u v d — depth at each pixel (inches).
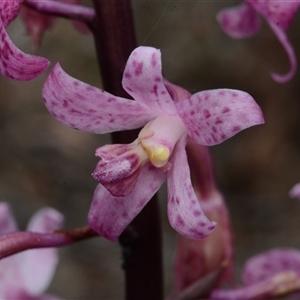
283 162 19.2
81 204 18.9
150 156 7.4
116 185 7.3
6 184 19.0
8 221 9.0
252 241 18.6
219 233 8.4
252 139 19.5
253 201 19.1
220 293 8.5
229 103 7.0
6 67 7.1
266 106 19.3
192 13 18.4
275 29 8.2
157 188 7.5
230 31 9.1
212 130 7.1
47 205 18.8
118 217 7.5
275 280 8.6
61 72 7.2
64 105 7.3
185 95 7.4
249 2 8.4
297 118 19.3
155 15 16.8
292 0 8.2
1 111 19.7
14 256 9.1
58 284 17.7
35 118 19.6
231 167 19.4
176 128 7.5
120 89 7.9
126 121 7.5
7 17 7.5
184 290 8.2
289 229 18.6
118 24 7.8
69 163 19.3
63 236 7.8
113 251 18.4
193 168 8.3
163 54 18.6
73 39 18.9
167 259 17.8
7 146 19.4
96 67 18.6
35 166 19.2
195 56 18.7
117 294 17.6
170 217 7.3
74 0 8.9
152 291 8.2
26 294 9.1
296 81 19.1
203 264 8.4
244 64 18.8
